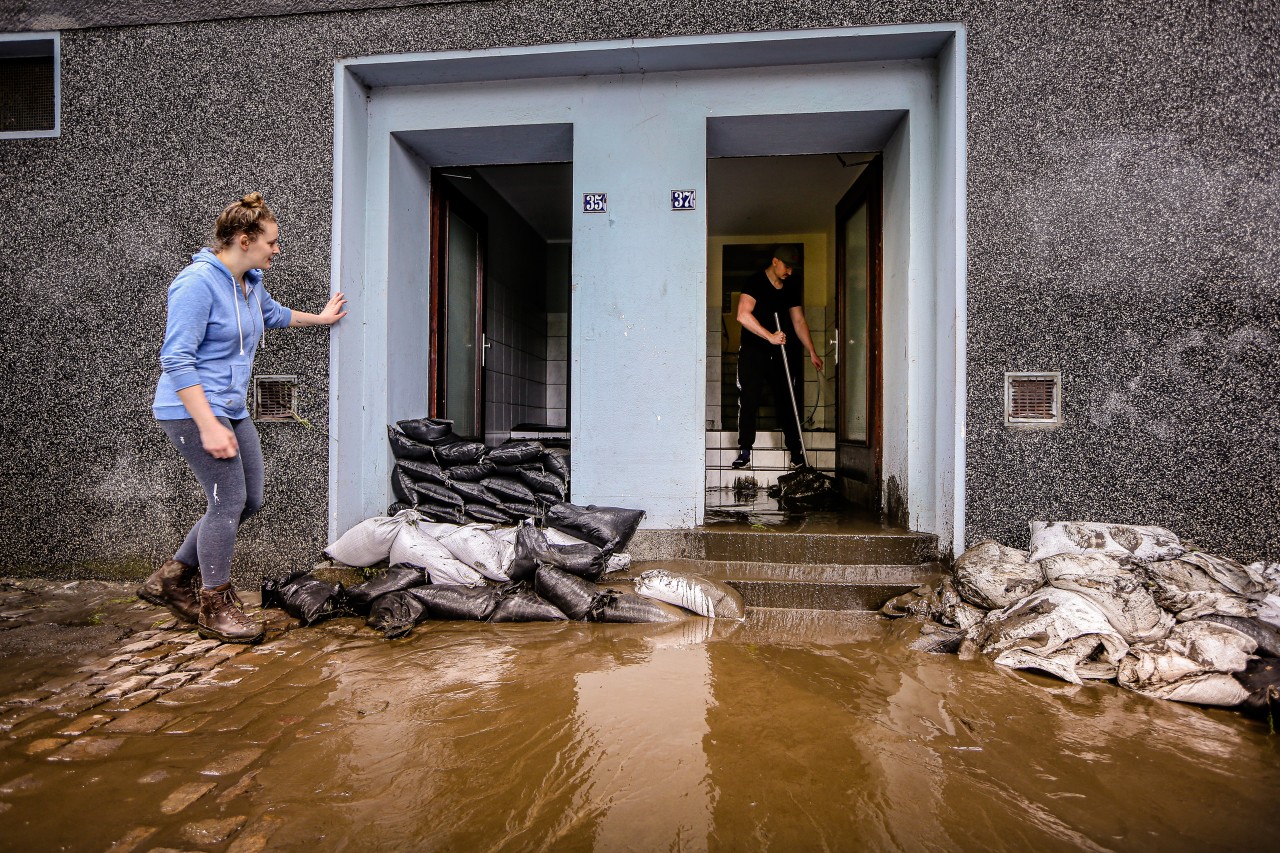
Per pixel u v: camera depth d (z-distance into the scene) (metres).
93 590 3.58
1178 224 3.18
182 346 2.37
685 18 3.44
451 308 4.99
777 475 5.94
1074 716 2.04
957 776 1.68
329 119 3.65
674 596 3.07
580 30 3.50
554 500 3.71
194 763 1.73
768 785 1.62
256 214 2.54
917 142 3.59
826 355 7.52
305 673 2.37
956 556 3.31
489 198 6.07
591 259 3.75
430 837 1.42
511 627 2.89
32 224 3.82
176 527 3.74
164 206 3.74
